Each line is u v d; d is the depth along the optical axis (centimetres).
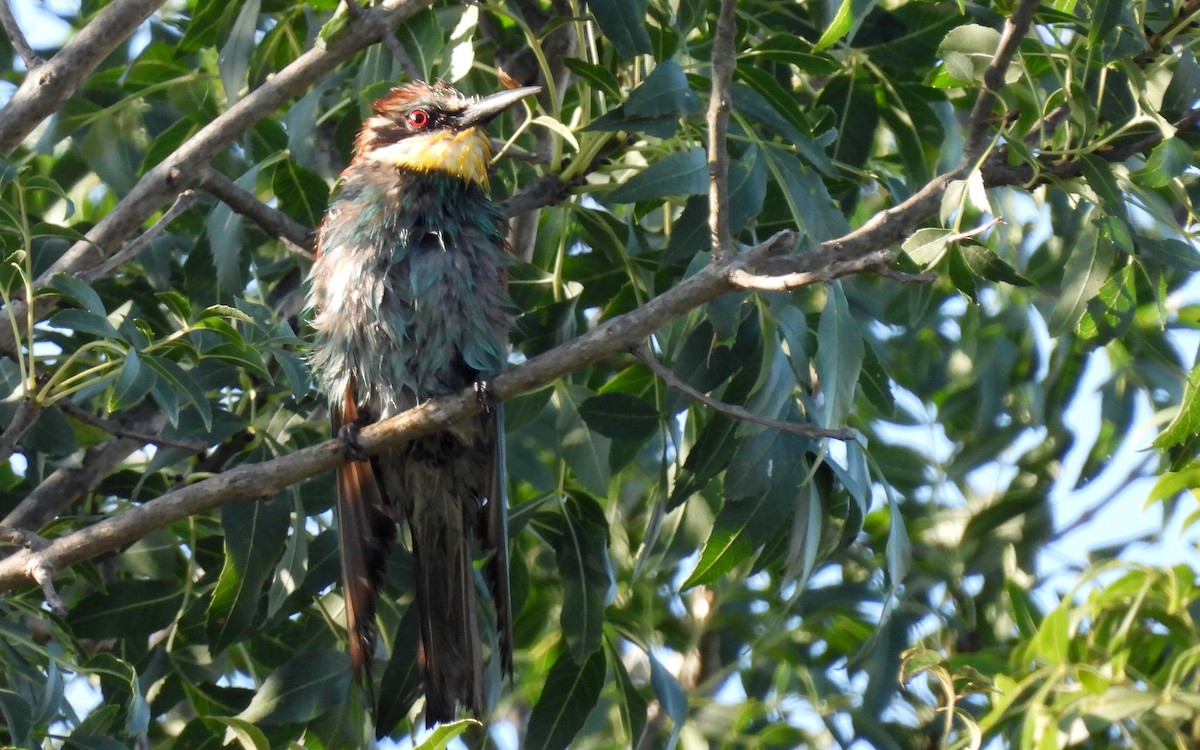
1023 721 1000
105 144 1175
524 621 1244
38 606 991
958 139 1131
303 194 1125
